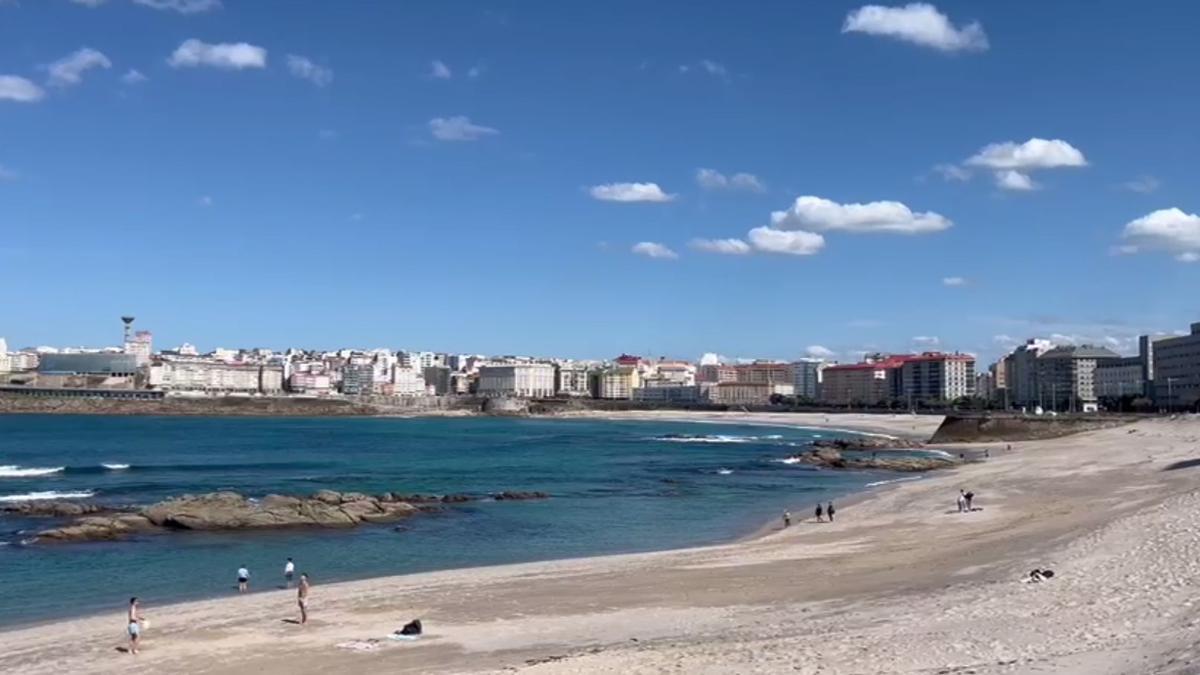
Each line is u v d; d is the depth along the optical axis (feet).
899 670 72.13
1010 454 440.45
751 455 501.97
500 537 203.41
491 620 115.24
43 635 112.47
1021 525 174.09
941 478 324.19
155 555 178.50
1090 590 98.68
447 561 173.47
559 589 134.82
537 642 102.68
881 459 428.97
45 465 410.72
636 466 418.10
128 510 233.14
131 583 151.33
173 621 118.62
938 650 77.82
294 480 337.31
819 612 106.73
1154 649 71.05
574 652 94.07
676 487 318.45
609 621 112.06
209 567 166.09
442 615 118.83
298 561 173.17
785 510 247.29
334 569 165.17
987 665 71.05
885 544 166.40
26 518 223.71
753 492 300.20
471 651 99.60
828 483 331.36
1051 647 76.18
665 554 170.30
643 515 240.94
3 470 376.27
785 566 147.13
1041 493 240.73
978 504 225.56
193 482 327.88
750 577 138.31
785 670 74.49
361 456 485.56
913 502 240.94
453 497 272.92
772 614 108.99
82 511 231.91
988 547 146.41
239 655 100.42
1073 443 473.26
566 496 287.28
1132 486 238.48
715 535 204.13
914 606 102.83
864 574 133.69
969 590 109.09
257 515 214.90
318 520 218.18
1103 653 71.72
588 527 219.00
